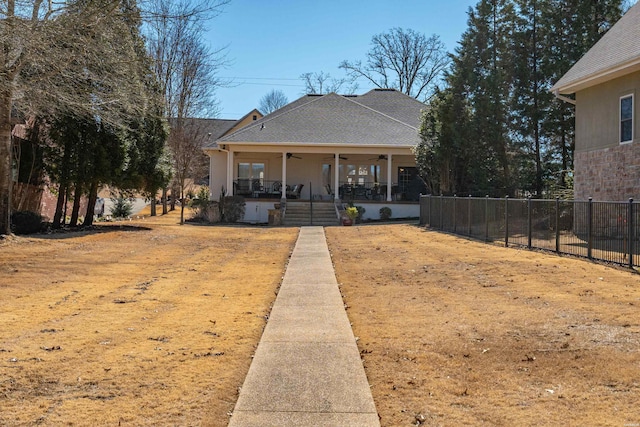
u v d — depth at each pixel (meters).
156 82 19.22
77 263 11.27
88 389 4.31
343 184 28.67
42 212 21.17
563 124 20.66
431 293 8.22
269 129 27.39
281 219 23.94
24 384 4.39
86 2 12.09
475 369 4.79
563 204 12.48
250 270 10.91
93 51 12.58
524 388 4.34
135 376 4.60
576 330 5.89
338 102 30.69
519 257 11.66
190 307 7.40
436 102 21.91
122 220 25.80
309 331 6.12
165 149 20.17
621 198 15.09
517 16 21.14
